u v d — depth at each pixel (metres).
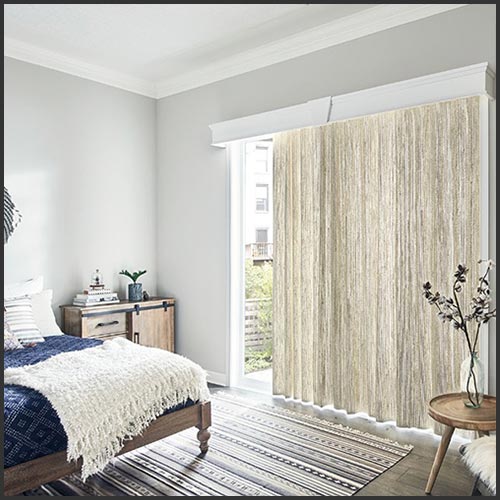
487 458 2.12
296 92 3.87
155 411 2.66
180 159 4.81
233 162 4.43
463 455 2.29
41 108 4.12
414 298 3.31
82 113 4.41
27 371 2.59
